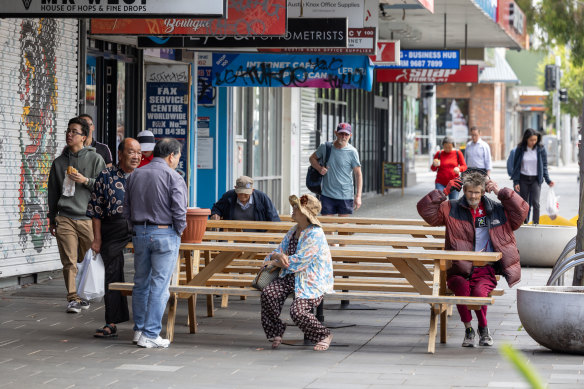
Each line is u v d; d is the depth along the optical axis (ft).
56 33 69.10
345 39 71.97
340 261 57.57
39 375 39.58
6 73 63.36
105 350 45.16
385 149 176.65
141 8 52.85
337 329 52.13
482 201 47.21
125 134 83.20
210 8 52.49
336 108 145.48
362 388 37.50
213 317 55.52
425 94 211.82
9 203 63.77
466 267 46.70
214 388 37.52
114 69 79.92
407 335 50.62
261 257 59.21
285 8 62.49
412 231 56.03
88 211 48.34
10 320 52.85
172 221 45.47
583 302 43.34
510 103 421.18
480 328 47.52
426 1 94.79
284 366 42.01
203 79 94.63
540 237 80.07
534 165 98.02
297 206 45.60
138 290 46.52
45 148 67.92
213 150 98.99
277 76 85.15
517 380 39.09
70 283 55.62
